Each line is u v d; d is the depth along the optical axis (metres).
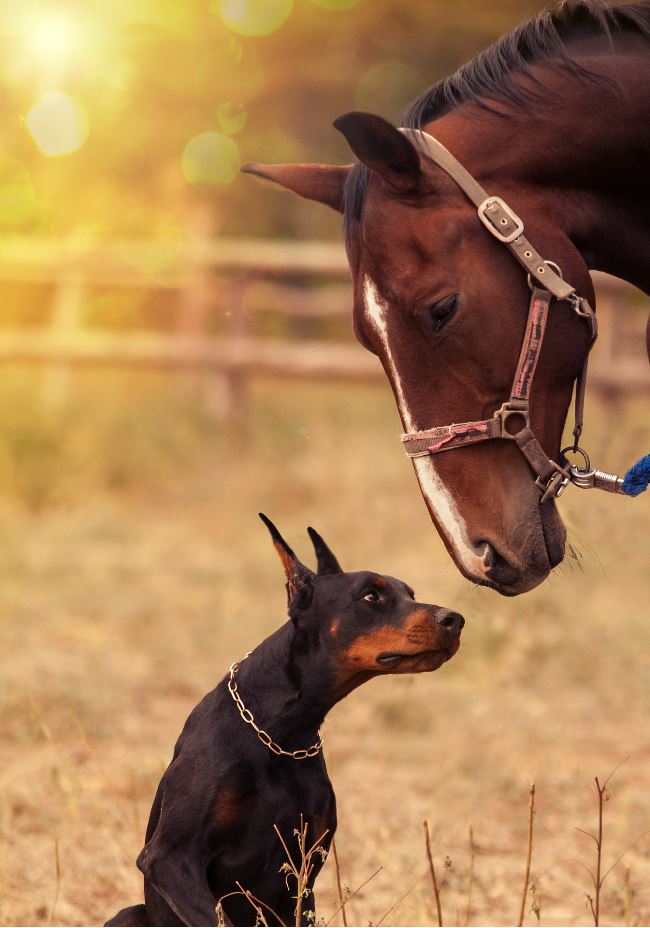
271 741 5.60
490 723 10.38
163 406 20.88
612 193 5.49
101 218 25.81
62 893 7.20
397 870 7.58
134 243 23.62
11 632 12.33
